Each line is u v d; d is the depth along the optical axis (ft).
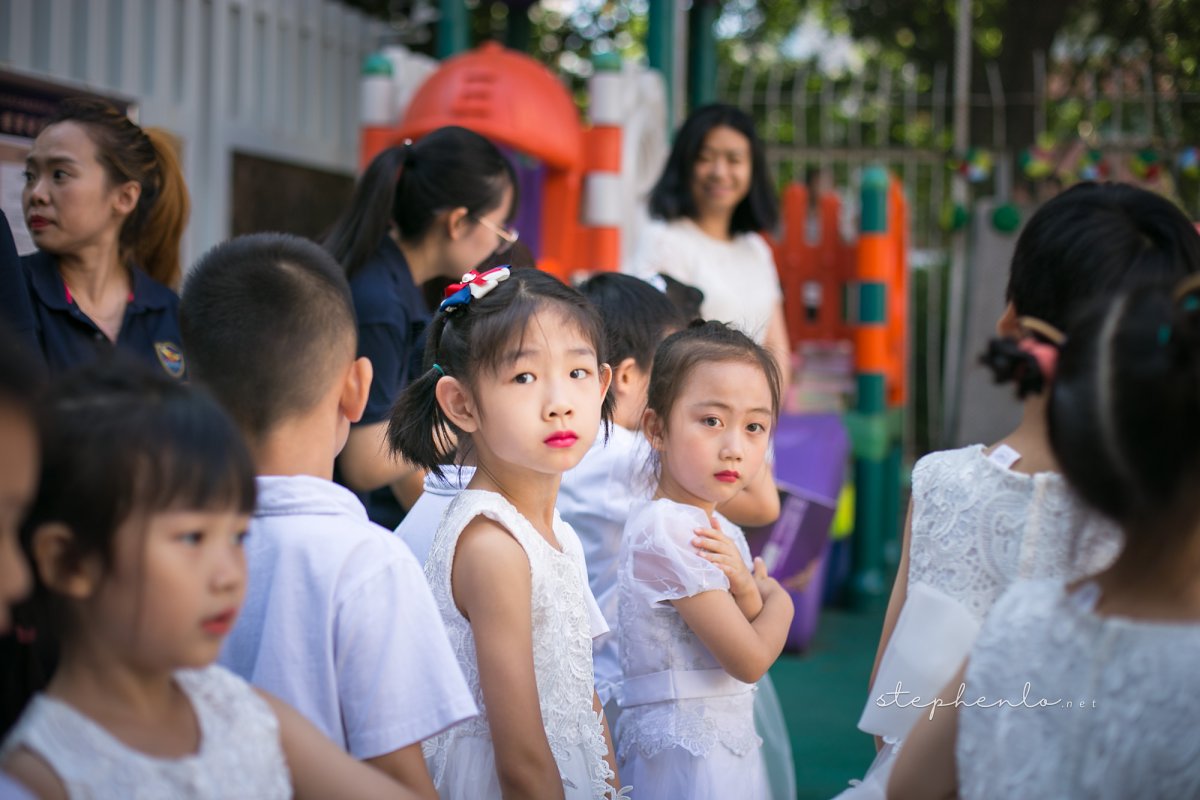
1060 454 4.42
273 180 17.15
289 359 5.19
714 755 6.82
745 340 7.11
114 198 8.57
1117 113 22.26
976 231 20.63
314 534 5.01
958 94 22.26
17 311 7.48
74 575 3.82
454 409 6.09
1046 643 4.46
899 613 6.26
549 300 5.96
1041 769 4.35
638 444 7.90
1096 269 5.52
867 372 17.69
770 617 6.98
